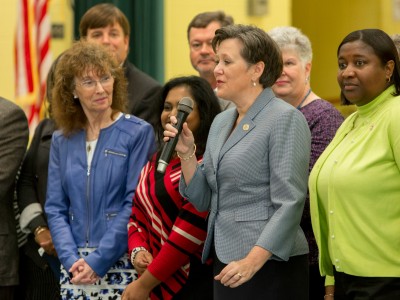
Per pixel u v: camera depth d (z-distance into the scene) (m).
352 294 4.13
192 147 4.49
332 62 10.35
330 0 10.31
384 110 4.11
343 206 4.09
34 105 7.12
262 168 4.29
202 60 6.16
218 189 4.40
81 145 5.34
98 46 5.36
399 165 3.98
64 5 8.06
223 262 4.30
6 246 5.71
